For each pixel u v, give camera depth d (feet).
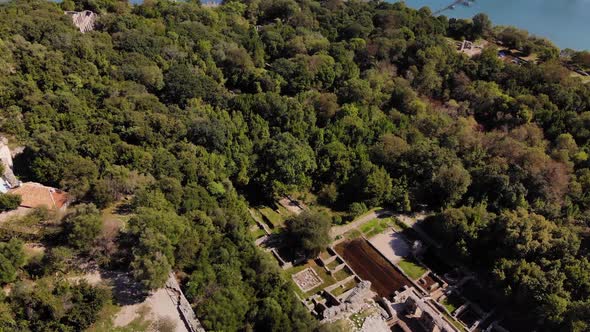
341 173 367.86
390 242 345.92
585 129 399.65
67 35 401.29
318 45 518.37
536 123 410.72
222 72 470.80
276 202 361.10
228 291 237.45
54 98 332.39
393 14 574.97
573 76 477.77
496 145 382.83
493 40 593.42
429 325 277.23
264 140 367.45
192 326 216.95
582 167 371.56
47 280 219.61
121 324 212.02
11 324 189.57
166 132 339.36
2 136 305.12
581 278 273.33
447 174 352.28
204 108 382.63
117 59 411.13
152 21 501.56
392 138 379.14
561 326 266.57
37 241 238.68
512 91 447.42
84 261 234.99
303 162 354.74
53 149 283.79
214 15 561.02
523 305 283.38
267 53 532.73
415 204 371.56
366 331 268.21
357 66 504.43
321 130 382.83
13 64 351.87
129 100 355.97
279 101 392.88
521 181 354.33
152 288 217.97
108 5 529.45
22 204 257.14
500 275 287.07
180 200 280.10
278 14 635.66
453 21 603.67
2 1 479.41
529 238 293.84
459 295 308.60
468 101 448.24
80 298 207.62
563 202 339.16
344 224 352.90
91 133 316.40
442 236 338.54
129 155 301.43
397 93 444.96
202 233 261.03
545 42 563.48
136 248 226.17
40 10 450.71
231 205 311.47
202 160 327.26
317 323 246.47
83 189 271.49
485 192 357.20
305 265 317.22
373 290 305.94
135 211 257.14
